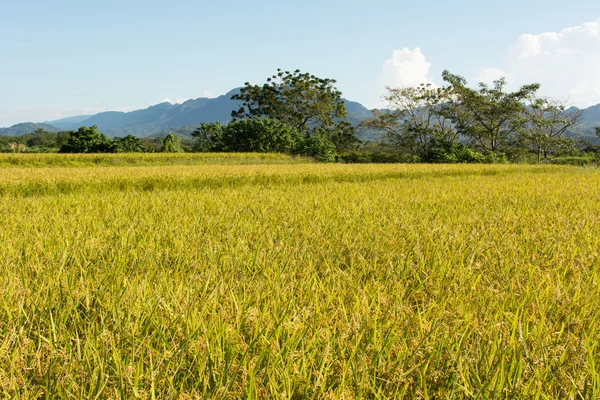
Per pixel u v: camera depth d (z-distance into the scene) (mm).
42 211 5773
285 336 1894
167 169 15867
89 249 3428
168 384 1614
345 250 3586
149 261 3121
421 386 1589
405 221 4840
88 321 2086
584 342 1830
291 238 3975
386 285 2666
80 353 1750
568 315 2182
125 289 2416
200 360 1664
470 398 1528
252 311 2055
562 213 5648
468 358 1736
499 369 1599
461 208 6148
